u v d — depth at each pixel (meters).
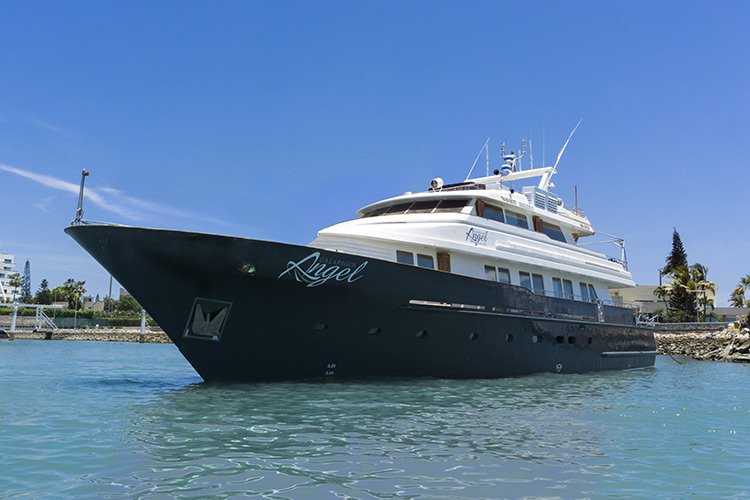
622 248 23.12
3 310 82.94
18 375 16.92
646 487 5.89
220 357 12.38
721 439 8.39
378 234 14.56
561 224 19.84
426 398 11.46
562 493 5.61
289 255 11.73
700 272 61.44
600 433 8.62
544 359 17.25
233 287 11.74
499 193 16.84
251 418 8.80
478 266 15.95
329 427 8.30
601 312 20.19
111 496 5.11
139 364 23.89
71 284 104.44
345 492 5.37
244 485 5.48
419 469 6.24
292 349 12.70
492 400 11.67
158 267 11.39
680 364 32.91
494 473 6.20
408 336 13.84
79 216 11.45
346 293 12.60
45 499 5.01
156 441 7.20
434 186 18.72
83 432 7.68
